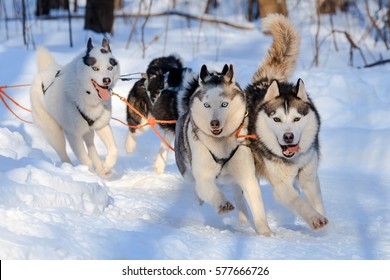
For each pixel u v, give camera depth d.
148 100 8.59
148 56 13.91
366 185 7.64
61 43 15.55
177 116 8.00
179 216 6.30
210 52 15.01
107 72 7.51
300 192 7.01
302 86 5.65
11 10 22.20
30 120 10.19
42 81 7.93
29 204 5.22
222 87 5.71
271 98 5.75
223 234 5.57
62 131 8.05
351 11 20.81
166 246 4.86
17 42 15.59
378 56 14.79
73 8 23.45
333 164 8.62
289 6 21.88
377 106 10.48
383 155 8.62
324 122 10.12
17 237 4.36
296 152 5.54
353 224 6.15
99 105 7.62
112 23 17.02
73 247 4.43
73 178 6.18
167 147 8.27
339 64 14.09
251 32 18.48
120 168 8.56
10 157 6.17
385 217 6.38
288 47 6.65
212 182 5.86
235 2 24.16
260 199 5.88
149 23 19.88
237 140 5.80
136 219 5.68
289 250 5.09
